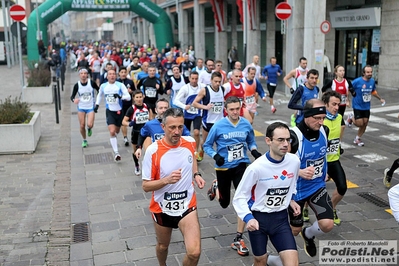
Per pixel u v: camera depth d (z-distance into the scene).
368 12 18.50
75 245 5.62
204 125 8.35
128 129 12.67
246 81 10.66
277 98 17.64
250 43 23.72
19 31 16.98
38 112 11.69
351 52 21.28
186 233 4.12
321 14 15.75
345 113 13.73
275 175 3.96
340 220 6.04
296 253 3.95
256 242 4.04
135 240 5.70
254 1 23.19
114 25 84.94
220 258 5.14
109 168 8.89
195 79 8.91
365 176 7.92
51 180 8.21
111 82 9.46
